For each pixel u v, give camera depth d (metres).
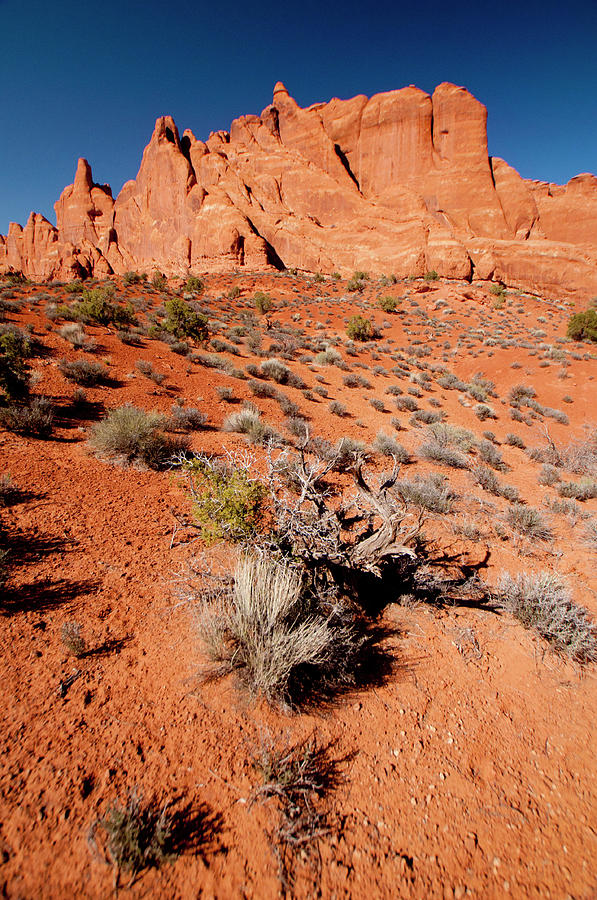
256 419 9.34
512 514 6.77
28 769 2.09
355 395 16.31
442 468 9.54
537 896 1.95
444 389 20.09
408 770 2.46
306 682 2.90
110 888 1.69
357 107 69.44
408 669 3.31
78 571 3.76
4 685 2.53
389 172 66.56
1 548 3.83
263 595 2.89
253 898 1.75
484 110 62.44
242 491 3.70
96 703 2.53
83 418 8.12
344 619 3.21
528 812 2.34
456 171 62.25
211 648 2.86
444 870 2.00
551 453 11.81
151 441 6.69
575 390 19.81
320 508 4.00
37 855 1.75
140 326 19.77
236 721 2.55
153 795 2.06
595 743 2.90
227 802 2.09
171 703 2.61
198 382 12.80
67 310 18.25
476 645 3.73
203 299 39.66
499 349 27.52
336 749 2.50
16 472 5.40
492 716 2.99
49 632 3.01
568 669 3.61
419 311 39.31
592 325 28.84
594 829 2.30
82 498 5.16
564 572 5.48
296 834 2.00
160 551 4.32
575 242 60.69
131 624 3.24
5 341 9.38
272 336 25.67
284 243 62.25
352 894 1.84
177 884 1.75
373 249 58.22
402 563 4.38
